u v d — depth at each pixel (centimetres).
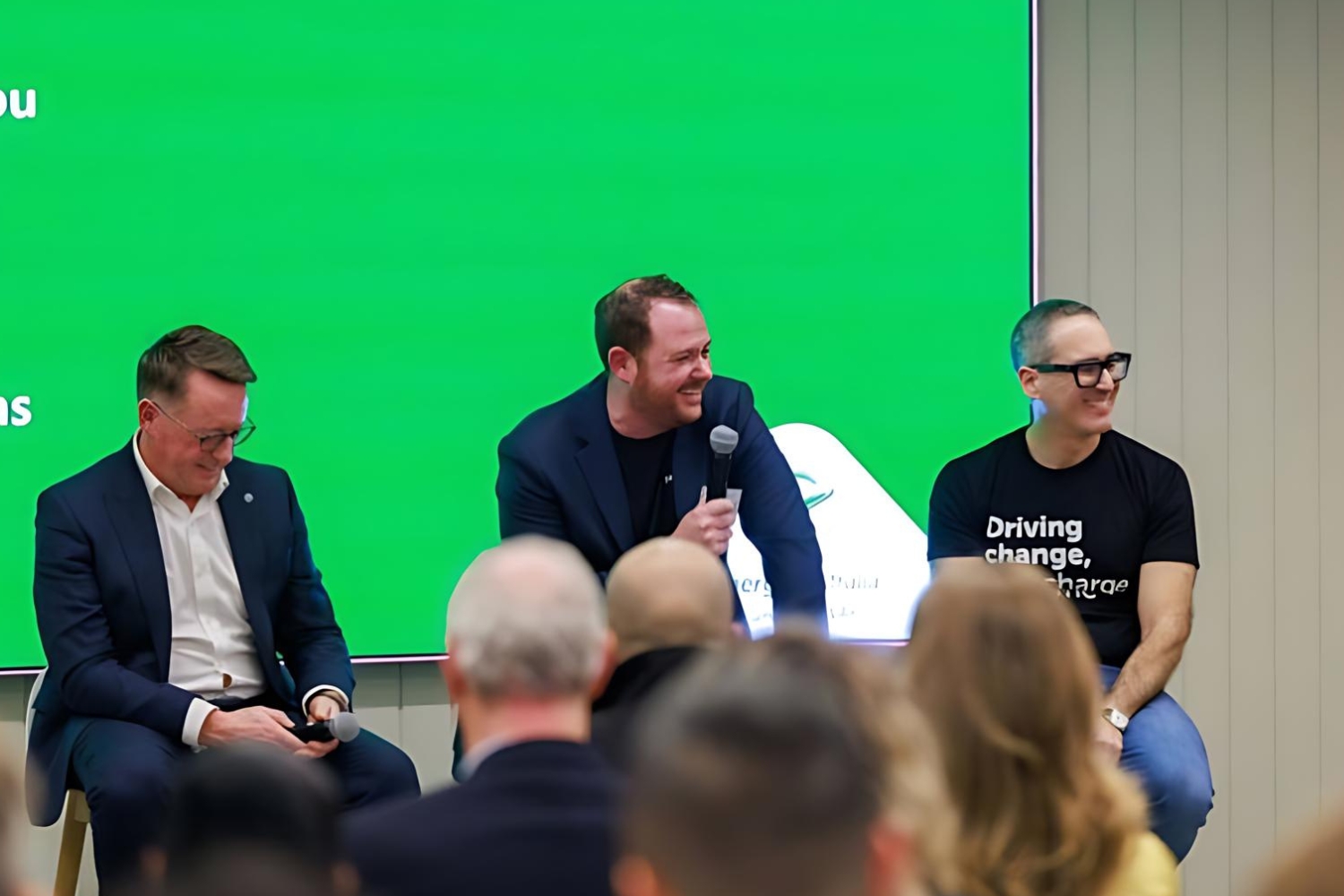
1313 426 788
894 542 755
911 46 749
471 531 726
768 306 746
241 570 583
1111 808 285
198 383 558
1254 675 788
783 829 161
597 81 730
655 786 165
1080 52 773
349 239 714
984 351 758
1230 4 779
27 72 686
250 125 704
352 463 716
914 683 294
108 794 517
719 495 607
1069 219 776
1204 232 782
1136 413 781
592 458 614
